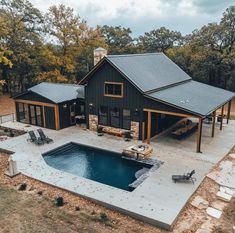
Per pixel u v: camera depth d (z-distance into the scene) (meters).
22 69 35.31
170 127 20.66
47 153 15.67
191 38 38.00
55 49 36.50
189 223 9.41
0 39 31.25
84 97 19.91
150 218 9.35
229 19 32.75
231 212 10.06
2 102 31.98
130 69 17.78
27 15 34.41
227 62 31.58
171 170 13.23
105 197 10.75
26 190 11.52
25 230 8.91
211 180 12.42
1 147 16.27
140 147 15.27
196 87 21.20
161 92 17.55
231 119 23.47
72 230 8.92
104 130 18.59
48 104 19.52
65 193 11.34
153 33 46.22
